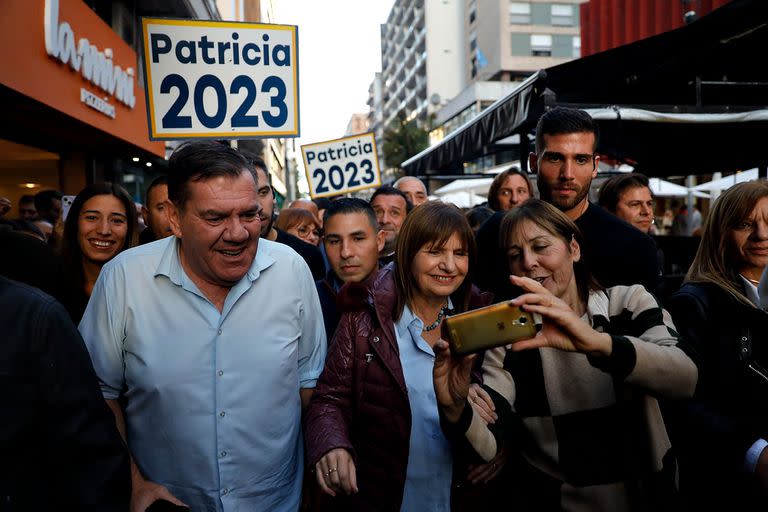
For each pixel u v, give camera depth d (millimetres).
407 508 1681
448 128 42688
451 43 56406
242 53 3615
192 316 1530
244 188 1446
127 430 1588
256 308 1592
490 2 45562
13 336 1032
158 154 10219
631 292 1592
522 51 43812
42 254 2191
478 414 1388
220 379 1528
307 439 1549
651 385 1255
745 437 1504
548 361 1512
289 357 1651
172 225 1545
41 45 5492
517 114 4293
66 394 1087
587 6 14242
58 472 1103
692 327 1738
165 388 1505
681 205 13922
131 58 8672
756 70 4977
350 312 1760
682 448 1691
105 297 1549
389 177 49188
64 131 7359
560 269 1528
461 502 1714
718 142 5812
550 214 1550
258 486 1589
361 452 1681
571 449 1469
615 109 4102
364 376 1680
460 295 1866
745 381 1646
